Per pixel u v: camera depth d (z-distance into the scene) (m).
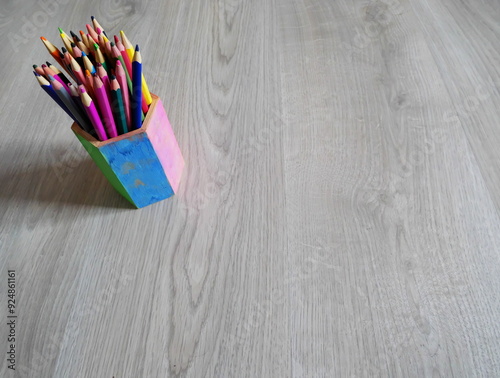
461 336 0.54
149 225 0.68
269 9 1.01
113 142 0.56
